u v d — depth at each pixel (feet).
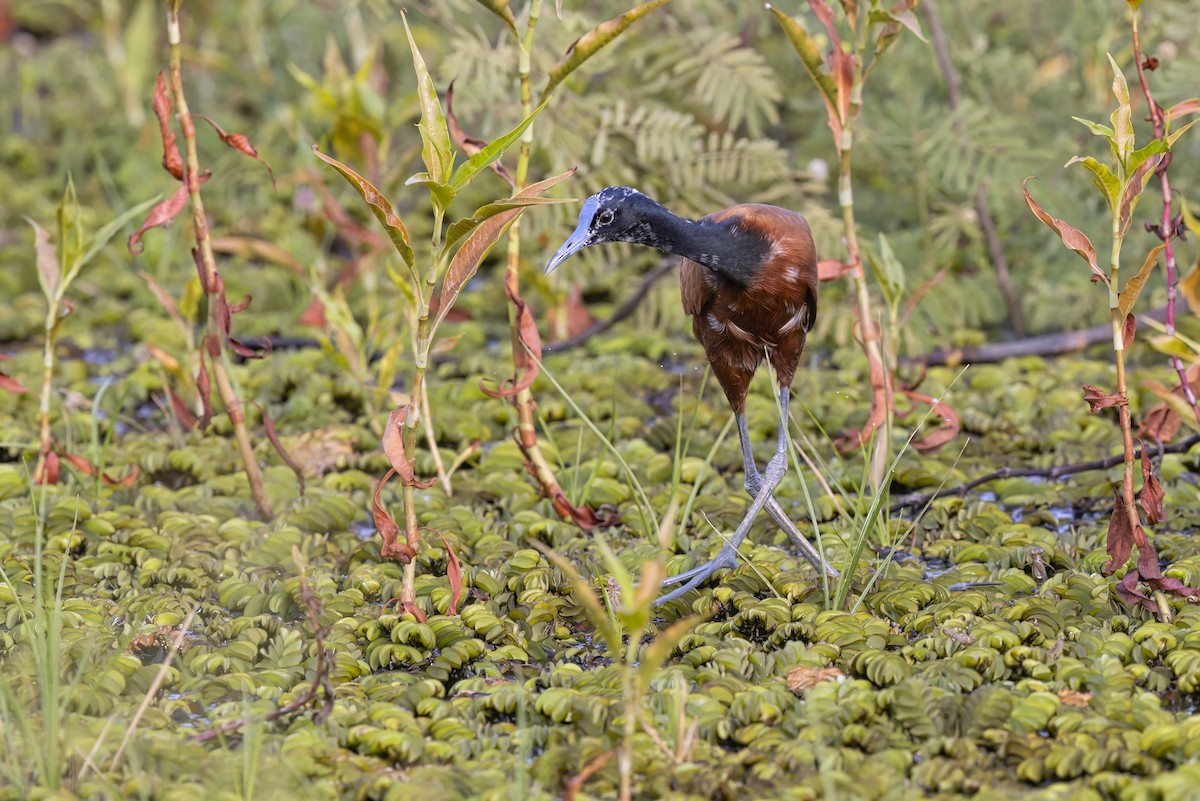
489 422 33.30
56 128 55.62
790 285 22.38
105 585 25.04
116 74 55.98
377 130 37.19
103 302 41.88
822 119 42.27
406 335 35.76
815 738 18.99
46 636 21.25
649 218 21.85
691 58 37.42
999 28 44.60
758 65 38.65
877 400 26.03
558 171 36.04
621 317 40.34
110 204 49.21
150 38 55.01
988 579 24.22
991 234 38.75
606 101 37.11
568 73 23.36
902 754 18.56
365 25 50.88
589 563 25.03
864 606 23.38
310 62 55.11
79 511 27.20
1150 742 18.29
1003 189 37.11
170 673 21.43
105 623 23.21
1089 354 37.17
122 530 26.94
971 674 20.56
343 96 36.65
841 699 19.90
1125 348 20.84
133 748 19.02
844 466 28.02
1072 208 37.81
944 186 39.73
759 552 25.29
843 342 37.86
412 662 22.07
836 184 42.70
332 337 35.40
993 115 38.22
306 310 39.37
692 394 35.24
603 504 28.07
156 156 50.03
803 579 23.99
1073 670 20.36
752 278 22.22
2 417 33.24
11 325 39.75
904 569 24.57
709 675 20.81
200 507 28.07
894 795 17.58
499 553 25.75
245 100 55.67
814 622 22.44
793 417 31.01
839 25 33.47
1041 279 39.32
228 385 27.22
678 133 36.70
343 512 27.63
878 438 26.09
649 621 23.11
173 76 24.71
